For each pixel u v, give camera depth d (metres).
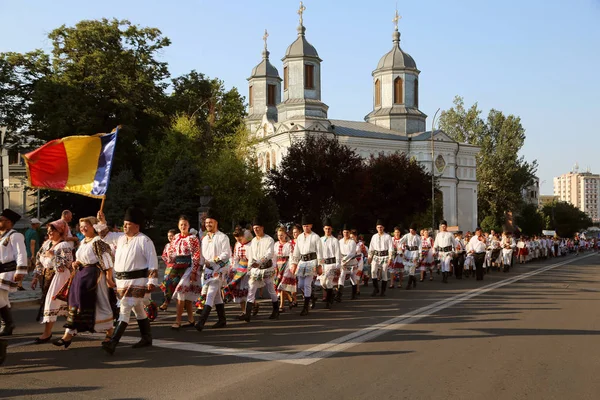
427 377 6.71
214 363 7.44
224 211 37.78
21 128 39.56
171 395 5.99
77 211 38.78
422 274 22.34
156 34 41.47
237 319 11.59
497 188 77.69
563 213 121.25
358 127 71.00
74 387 6.31
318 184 43.16
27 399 5.87
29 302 14.35
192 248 10.41
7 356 7.93
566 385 6.39
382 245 16.61
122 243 8.27
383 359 7.65
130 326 10.51
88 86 37.78
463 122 80.06
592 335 9.49
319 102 63.72
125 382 6.51
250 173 39.31
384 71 73.06
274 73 72.75
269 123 66.19
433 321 11.08
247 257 11.52
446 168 71.44
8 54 38.50
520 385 6.38
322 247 12.87
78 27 38.91
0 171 31.38
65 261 8.94
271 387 6.28
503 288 18.48
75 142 10.35
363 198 44.31
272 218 40.12
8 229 9.31
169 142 38.97
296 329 10.23
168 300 12.24
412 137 70.19
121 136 37.00
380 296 16.38
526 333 9.67
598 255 57.88
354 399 5.85
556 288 18.41
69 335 8.34
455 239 23.70
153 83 40.12
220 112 48.41
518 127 79.25
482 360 7.61
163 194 35.19
